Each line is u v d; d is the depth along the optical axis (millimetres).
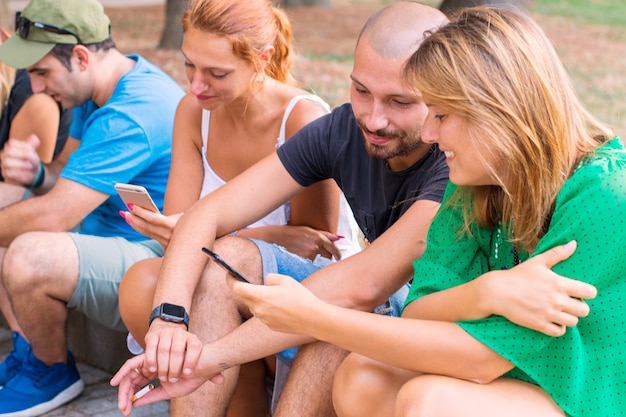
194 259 2996
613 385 2330
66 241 3609
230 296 2980
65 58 3971
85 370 4172
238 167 3633
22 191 4441
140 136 3906
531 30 2316
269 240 3490
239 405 3371
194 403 2865
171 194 3699
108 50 4098
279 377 3035
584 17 16438
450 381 2346
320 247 3527
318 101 3559
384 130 2789
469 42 2271
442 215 2600
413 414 2281
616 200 2244
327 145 3168
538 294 2230
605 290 2307
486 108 2242
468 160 2311
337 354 2758
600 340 2320
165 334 2801
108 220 4059
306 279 2824
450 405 2279
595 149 2354
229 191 3176
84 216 3855
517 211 2355
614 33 14547
